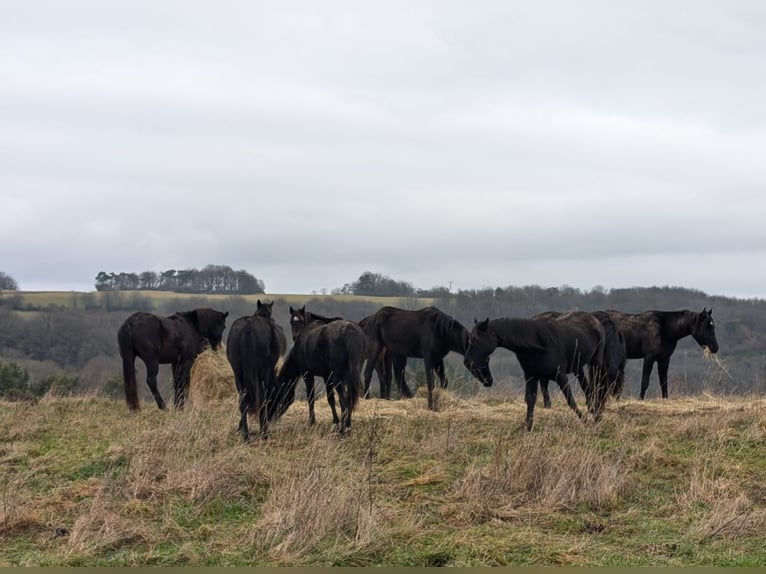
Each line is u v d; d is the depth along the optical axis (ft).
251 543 25.30
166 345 49.70
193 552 24.62
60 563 23.88
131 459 34.01
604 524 27.14
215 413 44.86
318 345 40.50
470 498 28.76
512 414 43.73
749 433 37.24
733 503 27.35
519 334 39.78
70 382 75.97
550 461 31.09
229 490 29.86
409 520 26.89
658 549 24.90
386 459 34.81
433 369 50.93
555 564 23.73
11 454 36.52
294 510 25.96
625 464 33.17
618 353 44.01
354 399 39.19
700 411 42.57
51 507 28.89
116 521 26.63
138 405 47.80
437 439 36.78
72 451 36.96
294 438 38.45
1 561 24.17
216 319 52.70
